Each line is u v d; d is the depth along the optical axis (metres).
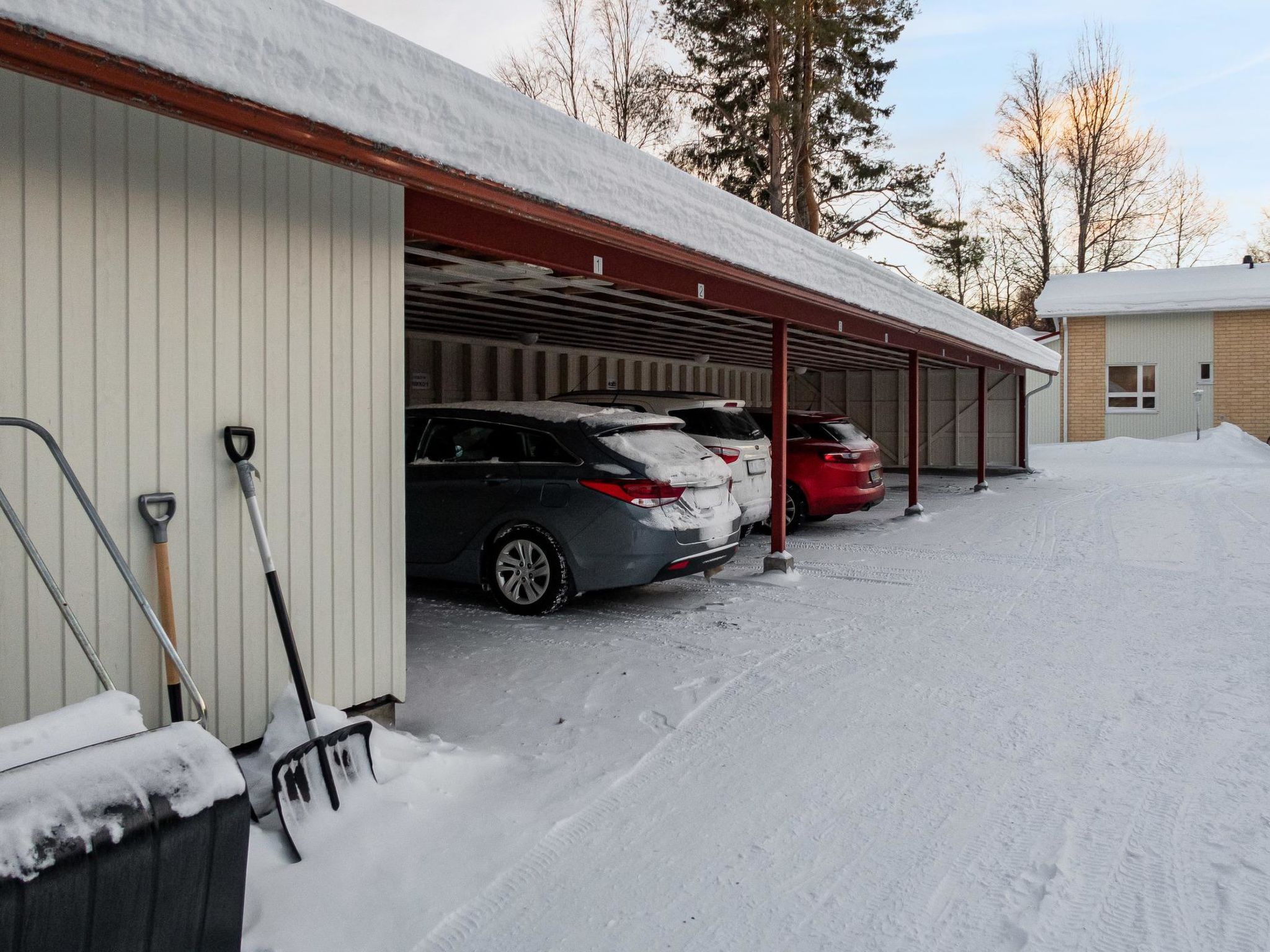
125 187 3.12
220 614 3.45
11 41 2.43
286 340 3.68
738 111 26.20
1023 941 2.58
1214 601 6.88
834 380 20.38
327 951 2.58
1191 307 24.73
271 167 3.60
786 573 8.02
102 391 3.07
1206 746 3.97
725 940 2.63
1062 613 6.55
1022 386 18.55
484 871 3.01
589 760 3.93
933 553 9.22
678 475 6.51
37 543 2.91
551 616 6.52
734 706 4.59
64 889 1.86
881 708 4.53
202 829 2.13
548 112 4.47
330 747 3.33
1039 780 3.66
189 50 2.83
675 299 7.78
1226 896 2.78
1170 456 21.69
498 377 11.70
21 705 2.88
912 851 3.11
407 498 7.00
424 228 4.36
